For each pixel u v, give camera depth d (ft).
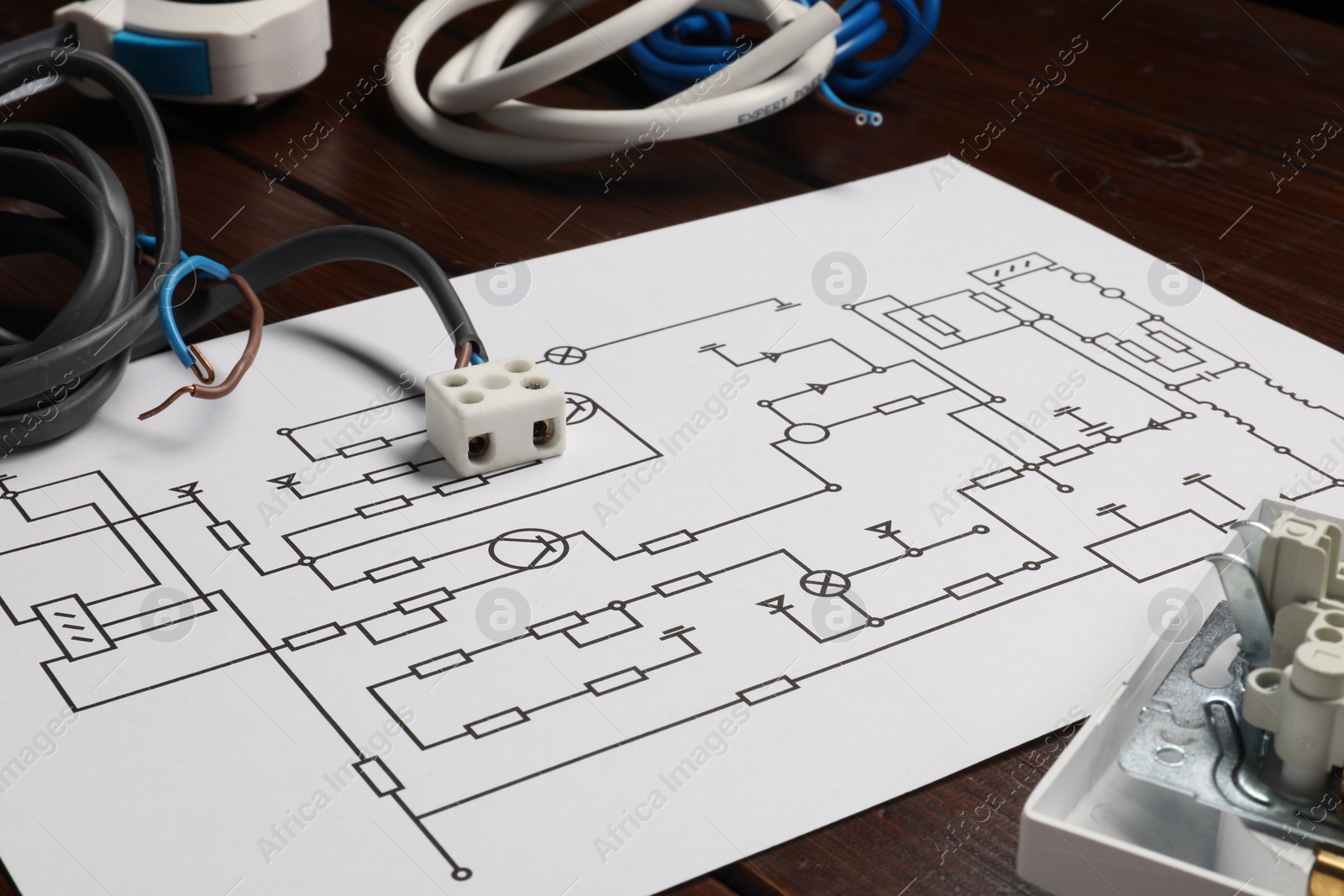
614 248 3.12
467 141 3.48
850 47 3.82
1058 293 2.97
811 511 2.22
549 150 3.41
